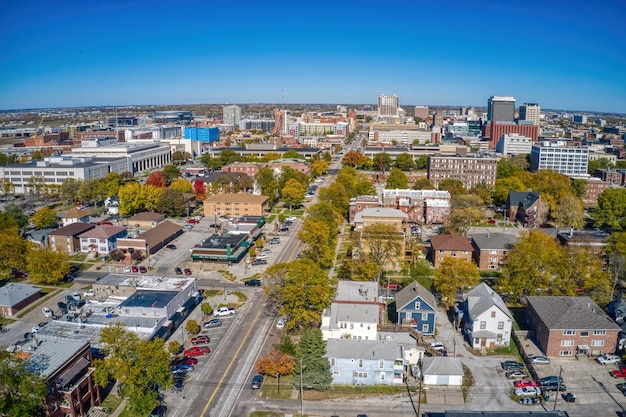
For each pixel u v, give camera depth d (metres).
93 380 75.00
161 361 72.88
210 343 95.12
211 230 178.38
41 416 67.00
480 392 79.56
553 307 95.69
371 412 74.38
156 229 161.50
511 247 134.88
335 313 93.94
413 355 87.31
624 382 82.12
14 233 143.50
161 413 72.88
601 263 118.56
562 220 179.25
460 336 98.06
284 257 148.25
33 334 96.62
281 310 97.56
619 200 181.38
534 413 66.62
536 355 90.25
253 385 80.38
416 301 97.38
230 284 126.56
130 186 196.00
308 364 80.06
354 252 132.88
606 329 89.12
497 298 99.25
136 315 97.00
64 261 131.50
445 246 134.75
